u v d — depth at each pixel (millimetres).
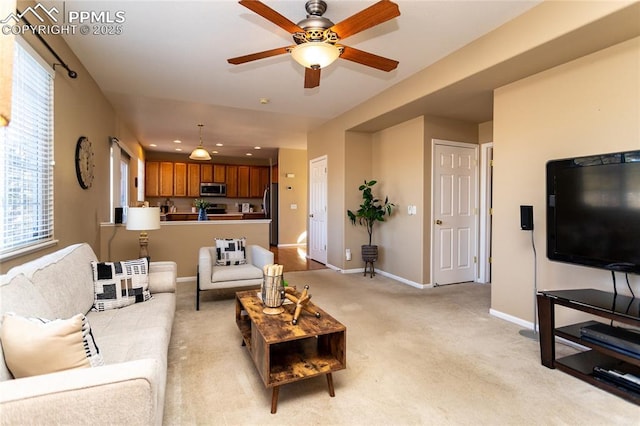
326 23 2127
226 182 9852
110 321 2074
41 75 2461
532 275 2988
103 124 4332
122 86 4020
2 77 908
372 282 4793
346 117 5219
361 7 2414
